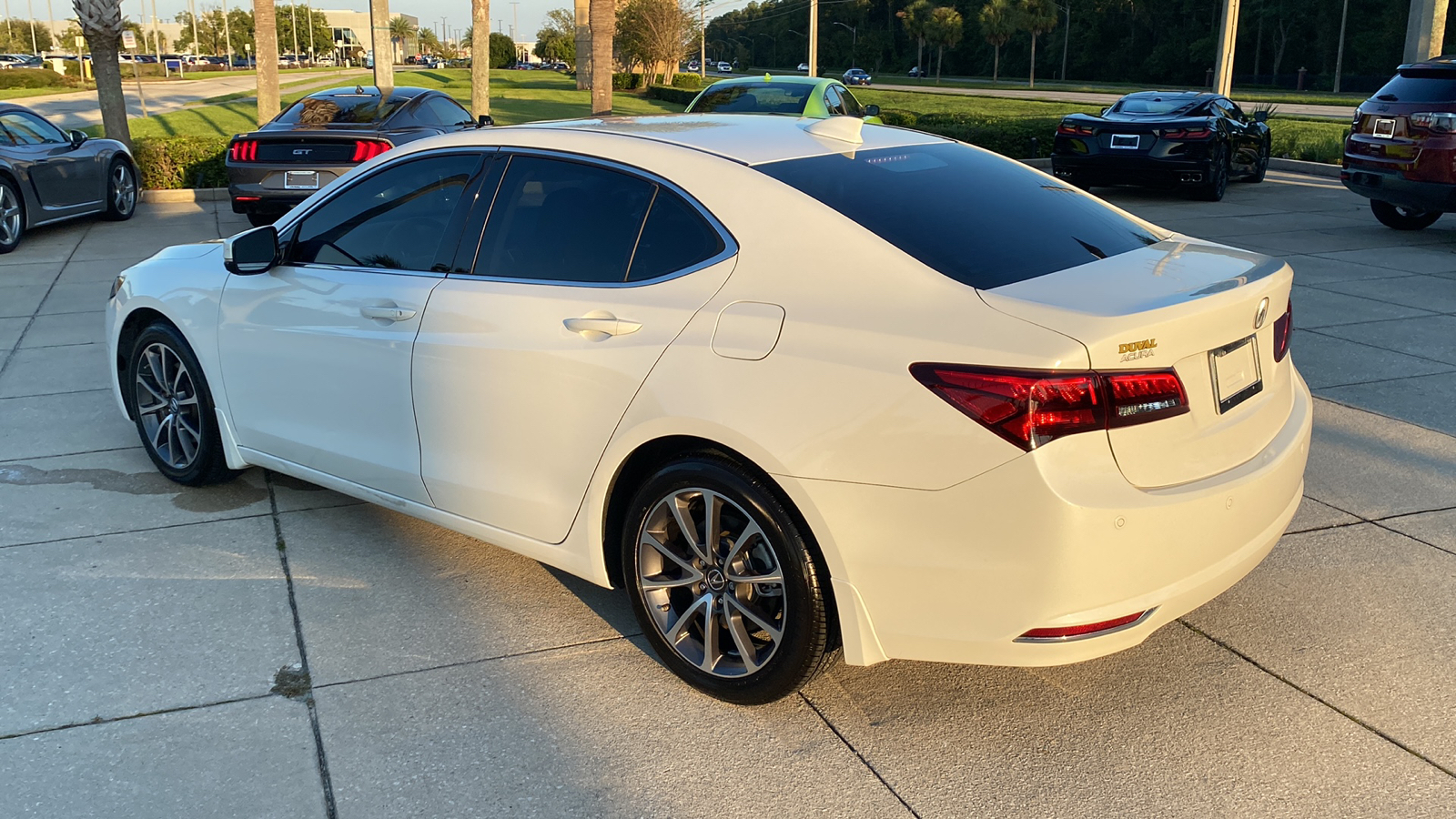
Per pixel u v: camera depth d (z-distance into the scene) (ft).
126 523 14.44
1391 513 14.60
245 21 506.07
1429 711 10.16
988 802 9.01
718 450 9.75
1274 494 9.70
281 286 13.39
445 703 10.41
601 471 10.50
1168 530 8.55
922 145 12.28
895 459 8.62
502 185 11.75
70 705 10.30
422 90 41.11
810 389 8.98
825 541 9.05
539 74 335.67
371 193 12.96
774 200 9.98
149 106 139.44
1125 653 11.28
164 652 11.25
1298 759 9.50
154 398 15.66
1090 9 365.20
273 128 36.99
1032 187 11.78
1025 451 8.17
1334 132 78.48
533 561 13.50
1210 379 9.22
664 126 12.07
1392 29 265.75
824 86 45.39
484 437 11.44
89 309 26.76
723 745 9.80
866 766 9.49
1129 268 9.79
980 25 380.58
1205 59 313.73
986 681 10.82
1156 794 9.08
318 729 10.00
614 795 9.12
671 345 9.84
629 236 10.68
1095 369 8.22
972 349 8.43
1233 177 47.85
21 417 18.76
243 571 13.11
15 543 13.76
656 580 10.61
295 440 13.62
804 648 9.57
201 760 9.53
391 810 8.92
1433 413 18.53
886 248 9.43
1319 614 11.97
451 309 11.57
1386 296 26.96
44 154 36.78
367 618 12.01
